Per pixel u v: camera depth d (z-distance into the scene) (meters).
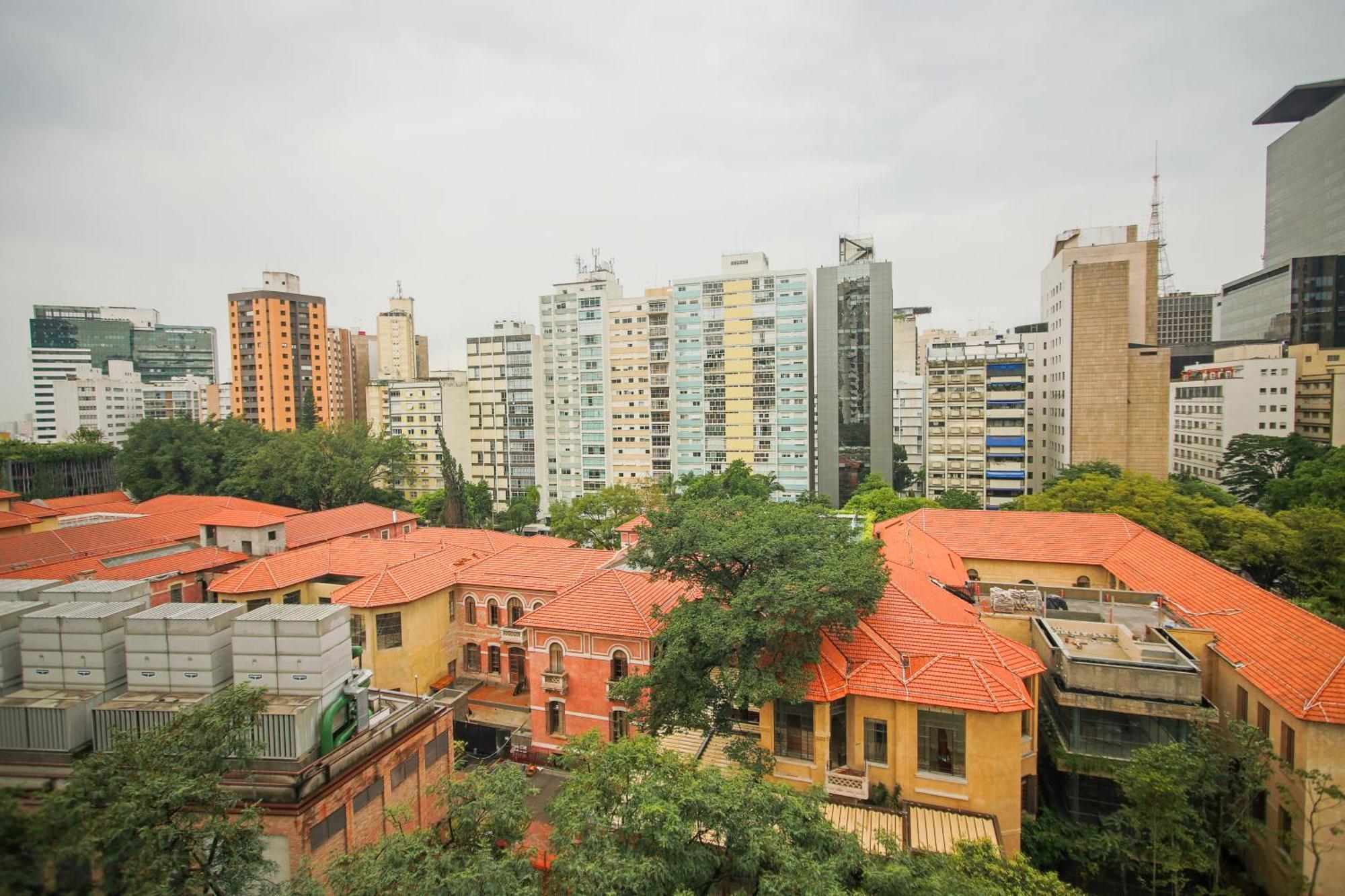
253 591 45.91
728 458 111.12
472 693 46.66
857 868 19.36
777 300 106.12
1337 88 125.19
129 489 94.12
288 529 61.88
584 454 119.81
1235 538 51.12
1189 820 25.38
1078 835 28.75
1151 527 53.19
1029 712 30.14
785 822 19.22
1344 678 24.91
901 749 28.72
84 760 17.00
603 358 116.12
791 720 30.69
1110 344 98.44
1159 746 25.95
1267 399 102.12
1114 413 98.75
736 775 22.02
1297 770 23.91
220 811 17.41
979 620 35.69
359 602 43.72
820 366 107.12
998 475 105.69
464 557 53.03
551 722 39.62
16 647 25.33
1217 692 31.72
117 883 15.22
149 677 24.64
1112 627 34.56
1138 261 111.56
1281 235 134.38
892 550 48.34
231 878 17.16
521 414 128.00
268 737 22.86
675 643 30.06
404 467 98.19
